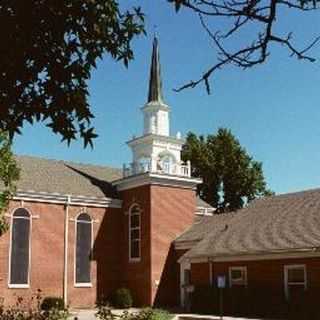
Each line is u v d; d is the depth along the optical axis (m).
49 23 6.07
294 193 41.19
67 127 6.79
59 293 44.12
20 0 5.86
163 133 51.06
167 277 45.56
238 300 35.12
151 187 46.28
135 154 51.56
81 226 46.53
